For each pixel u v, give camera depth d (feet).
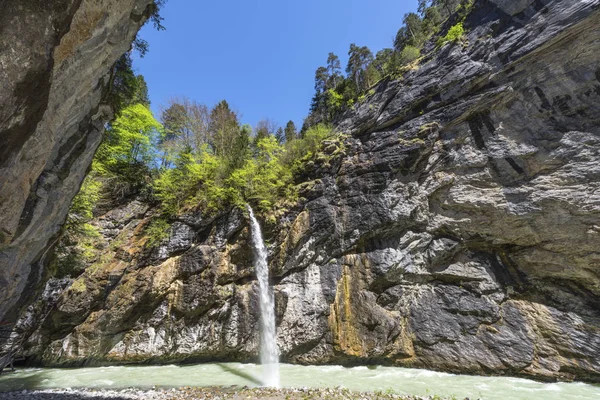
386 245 51.34
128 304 57.11
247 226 61.62
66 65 19.48
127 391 38.83
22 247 26.50
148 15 27.61
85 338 55.06
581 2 43.45
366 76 84.48
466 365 41.39
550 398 32.24
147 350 54.75
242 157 71.36
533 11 48.75
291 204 61.67
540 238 42.78
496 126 49.08
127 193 71.41
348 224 54.24
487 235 46.47
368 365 46.78
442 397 32.86
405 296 48.75
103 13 20.29
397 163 52.95
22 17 13.52
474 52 53.06
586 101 43.45
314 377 41.93
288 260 56.65
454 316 44.86
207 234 64.13
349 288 50.85
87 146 31.48
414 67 61.36
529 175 44.86
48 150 20.29
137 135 74.28
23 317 51.65
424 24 87.35
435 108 54.95
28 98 15.44
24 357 54.19
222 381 42.34
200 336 55.06
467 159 49.52
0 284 26.12
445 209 50.39
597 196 39.37
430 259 48.91
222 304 56.39
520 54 47.65
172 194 67.62
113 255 62.13
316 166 63.82
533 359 38.86
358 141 61.11
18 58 13.87
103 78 28.25
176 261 60.90
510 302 43.19
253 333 53.06
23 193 19.39
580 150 42.09
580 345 37.63
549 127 45.06
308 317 51.24
